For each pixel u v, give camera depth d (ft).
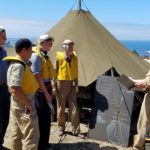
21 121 9.50
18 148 9.93
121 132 12.34
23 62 9.28
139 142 11.40
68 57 12.51
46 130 11.09
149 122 11.23
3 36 10.18
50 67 10.99
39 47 10.91
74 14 16.56
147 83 10.94
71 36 15.72
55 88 12.60
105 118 12.70
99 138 12.67
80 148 11.89
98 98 13.01
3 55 10.33
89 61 14.69
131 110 12.38
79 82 14.01
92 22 16.43
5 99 10.40
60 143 12.19
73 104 12.71
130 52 17.03
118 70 14.76
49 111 11.03
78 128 12.84
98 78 13.19
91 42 15.48
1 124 10.41
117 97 12.68
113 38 16.79
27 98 9.45
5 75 10.29
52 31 16.62
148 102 11.14
